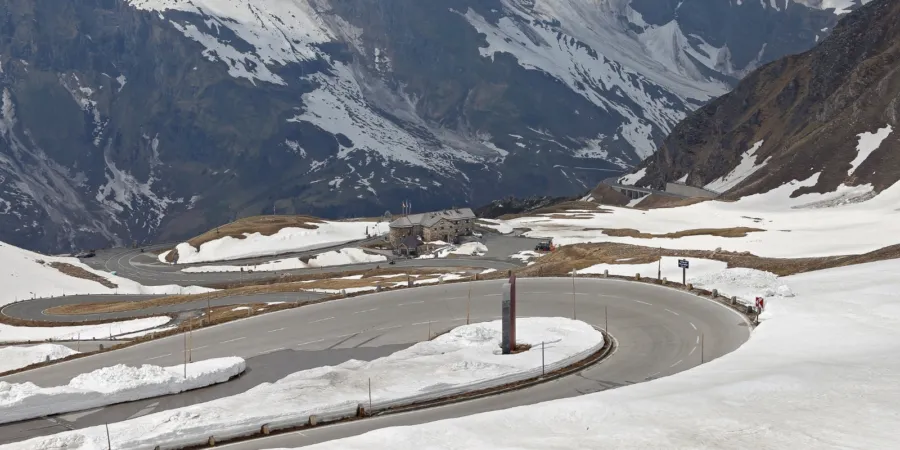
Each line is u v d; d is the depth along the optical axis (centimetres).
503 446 3791
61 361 7588
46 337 9856
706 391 4494
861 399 4172
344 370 6119
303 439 4684
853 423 3841
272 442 4647
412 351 6781
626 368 6069
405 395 5353
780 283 8300
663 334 6962
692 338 6731
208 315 10000
